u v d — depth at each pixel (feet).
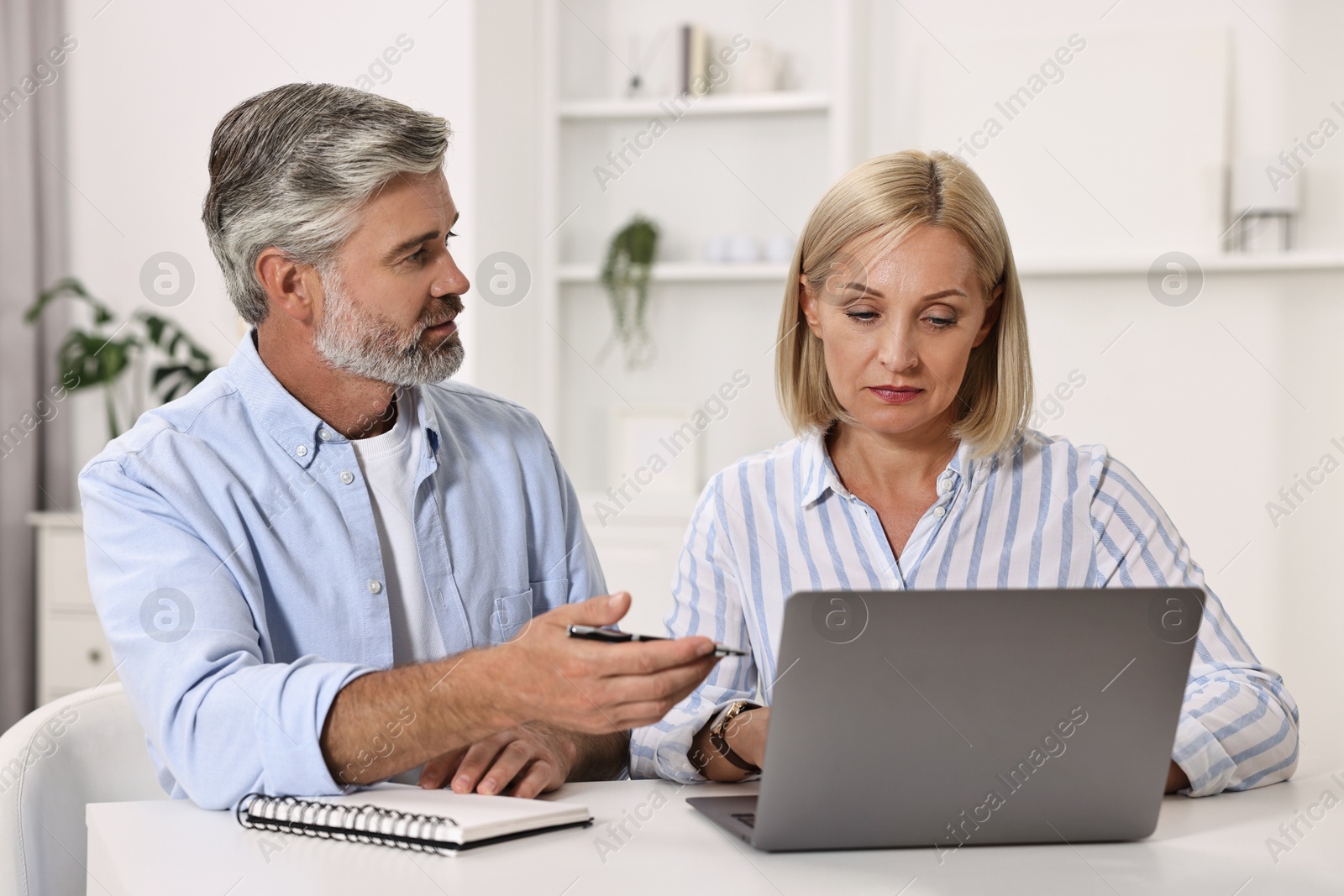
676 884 2.55
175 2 10.20
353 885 2.52
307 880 2.56
